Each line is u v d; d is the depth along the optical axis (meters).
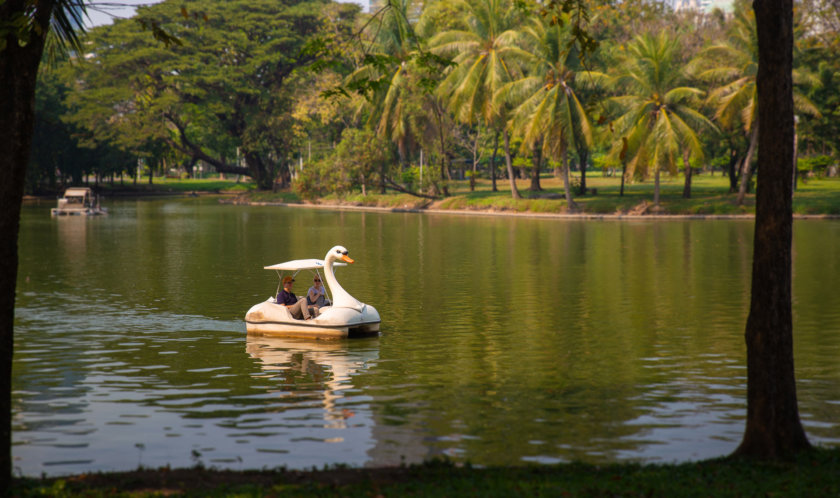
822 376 13.58
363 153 77.62
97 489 7.57
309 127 91.88
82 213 68.25
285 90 94.88
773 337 8.80
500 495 7.25
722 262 31.06
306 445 9.91
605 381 13.25
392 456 9.46
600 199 68.75
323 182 82.00
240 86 93.44
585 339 16.83
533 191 78.88
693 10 83.94
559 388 12.80
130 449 9.78
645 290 24.02
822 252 33.91
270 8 96.75
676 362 14.66
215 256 34.28
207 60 95.75
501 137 90.19
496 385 13.00
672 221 56.47
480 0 62.59
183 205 88.69
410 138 75.94
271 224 55.53
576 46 58.59
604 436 10.29
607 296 22.91
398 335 17.33
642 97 58.94
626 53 68.56
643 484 7.63
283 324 17.27
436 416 11.22
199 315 19.84
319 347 16.06
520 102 64.31
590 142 59.06
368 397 12.27
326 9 90.44
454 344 16.34
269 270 29.44
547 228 50.53
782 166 8.70
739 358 14.95
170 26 92.19
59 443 10.04
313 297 18.00
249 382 13.20
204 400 12.10
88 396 12.33
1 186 7.81
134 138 93.62
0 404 7.79
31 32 7.88
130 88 94.38
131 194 117.19
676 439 10.15
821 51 64.31
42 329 17.95
